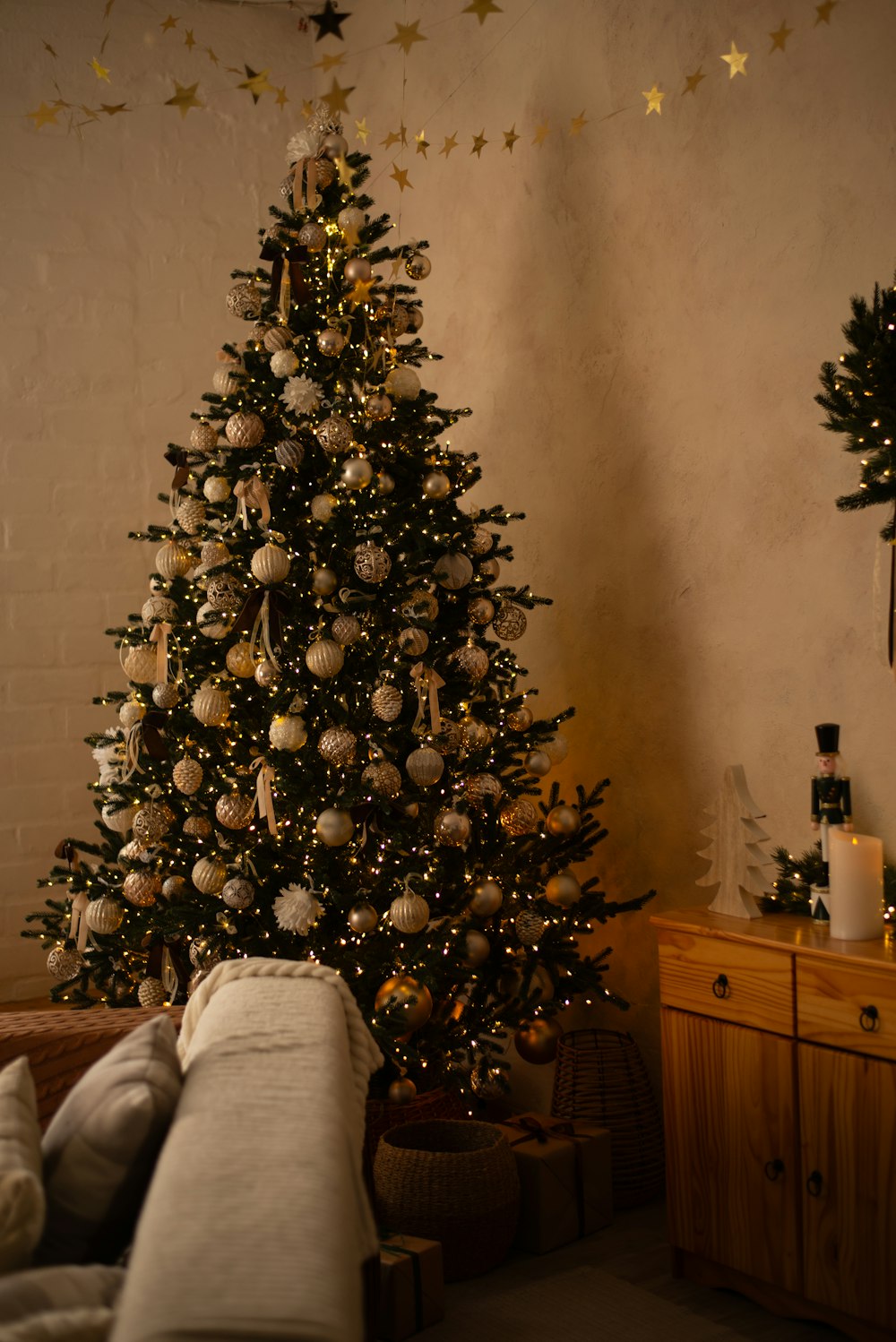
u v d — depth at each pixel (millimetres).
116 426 3812
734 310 2564
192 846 2514
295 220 2570
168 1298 704
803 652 2434
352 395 2488
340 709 2367
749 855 2207
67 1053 1493
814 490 2402
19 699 3662
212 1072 1047
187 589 2605
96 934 2748
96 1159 1003
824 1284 1958
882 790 2275
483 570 2602
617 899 2906
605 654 2934
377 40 3803
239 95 4031
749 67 2510
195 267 3939
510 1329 2062
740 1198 2096
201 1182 832
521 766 2904
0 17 3693
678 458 2715
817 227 2375
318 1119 942
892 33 2217
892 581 2107
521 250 3182
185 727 2547
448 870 2543
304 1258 746
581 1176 2428
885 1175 1866
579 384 2998
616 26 2852
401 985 2309
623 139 2840
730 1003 2111
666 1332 2033
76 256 3775
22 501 3686
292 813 2445
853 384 1960
